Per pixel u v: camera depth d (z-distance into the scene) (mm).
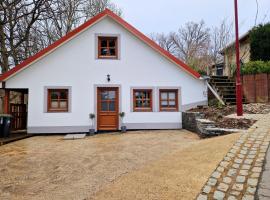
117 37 12469
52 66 11961
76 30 11938
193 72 12562
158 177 4820
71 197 4246
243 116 9508
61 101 12070
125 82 12383
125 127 11984
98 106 12234
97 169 5770
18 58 18062
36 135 11695
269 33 16188
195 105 12742
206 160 5434
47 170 5848
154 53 12633
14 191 4594
